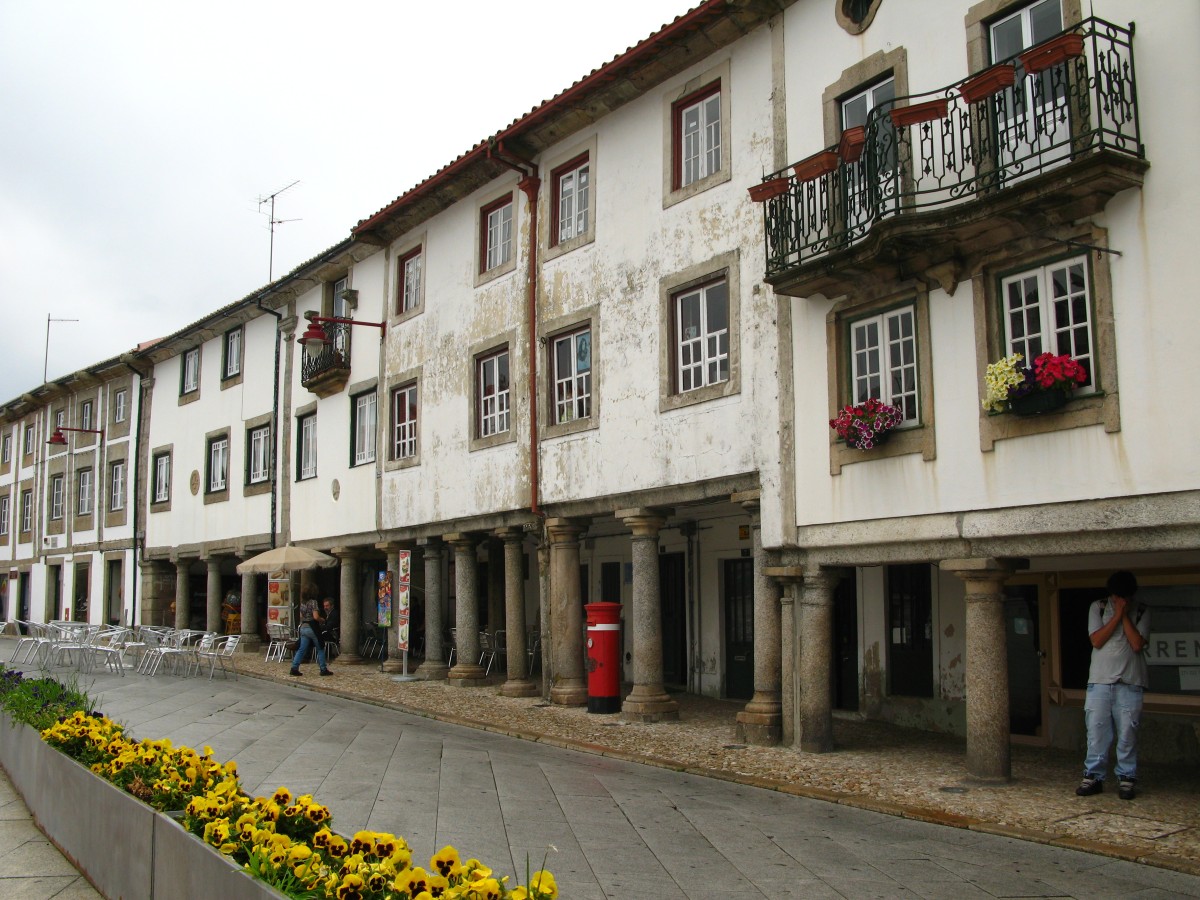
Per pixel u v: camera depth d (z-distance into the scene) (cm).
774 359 1212
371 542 2067
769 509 1195
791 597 1173
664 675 1836
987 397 930
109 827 606
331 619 2664
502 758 1083
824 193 1118
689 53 1360
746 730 1203
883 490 1061
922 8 1075
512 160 1641
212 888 448
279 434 2441
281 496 2409
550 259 1608
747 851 723
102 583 3303
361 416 2161
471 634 1817
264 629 2853
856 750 1152
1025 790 932
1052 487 909
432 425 1892
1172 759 1067
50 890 623
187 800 569
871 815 856
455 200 1869
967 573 972
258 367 2561
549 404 1599
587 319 1523
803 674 1142
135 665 2031
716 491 1287
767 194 1145
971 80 920
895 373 1076
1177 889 651
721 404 1287
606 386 1477
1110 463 869
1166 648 1089
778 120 1241
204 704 1484
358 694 1664
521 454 1641
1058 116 927
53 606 3712
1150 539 842
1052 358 888
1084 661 1162
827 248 1095
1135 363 859
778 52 1251
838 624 1477
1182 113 845
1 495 4269
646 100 1453
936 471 1009
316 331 2048
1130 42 877
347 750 1108
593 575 2012
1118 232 877
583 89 1466
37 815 791
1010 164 920
